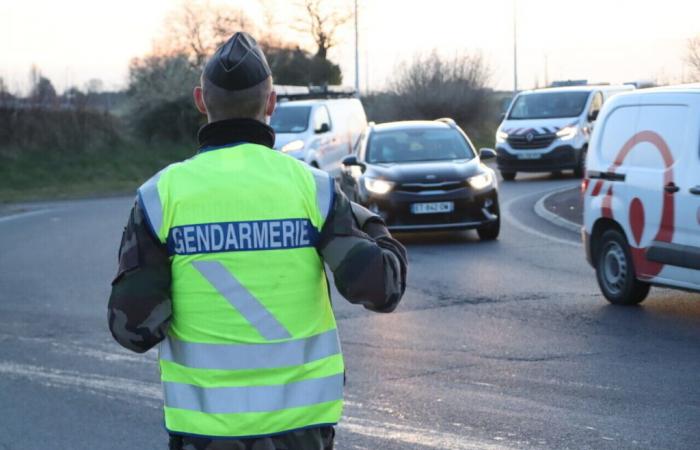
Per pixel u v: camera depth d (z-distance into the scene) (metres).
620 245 9.56
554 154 25.64
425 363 7.67
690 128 8.80
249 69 2.98
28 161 32.28
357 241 2.92
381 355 7.97
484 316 9.40
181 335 2.90
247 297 2.86
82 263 13.81
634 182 9.32
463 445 5.76
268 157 2.96
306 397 2.88
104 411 6.70
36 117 33.50
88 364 8.00
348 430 6.07
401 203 14.48
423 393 6.84
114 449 5.93
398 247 3.07
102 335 9.12
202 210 2.88
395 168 14.89
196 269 2.87
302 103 23.56
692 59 27.64
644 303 9.75
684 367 7.29
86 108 34.78
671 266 8.86
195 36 51.12
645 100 9.44
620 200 9.49
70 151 33.81
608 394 6.68
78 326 9.54
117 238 16.56
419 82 44.31
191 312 2.88
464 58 44.69
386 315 9.59
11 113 33.00
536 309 9.65
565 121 25.94
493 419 6.21
